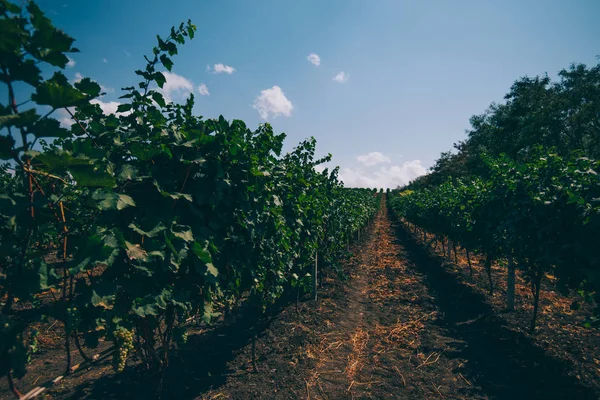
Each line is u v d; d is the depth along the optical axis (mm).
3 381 4199
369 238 20344
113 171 2416
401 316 7066
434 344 5633
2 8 1574
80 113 2439
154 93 2980
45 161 1680
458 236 10008
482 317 6715
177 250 2541
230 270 3561
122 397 3789
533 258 5328
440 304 7805
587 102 24562
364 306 7781
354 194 16625
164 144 2602
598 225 3812
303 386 4277
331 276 10250
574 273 4449
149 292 2525
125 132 2721
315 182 7145
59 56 1704
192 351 5098
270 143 3928
